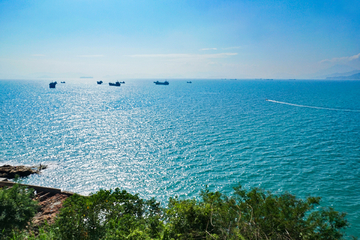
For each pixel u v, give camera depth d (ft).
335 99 513.45
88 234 32.19
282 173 123.24
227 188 109.70
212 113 322.34
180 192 107.86
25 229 40.81
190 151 159.43
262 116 296.51
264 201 34.45
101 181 118.93
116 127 235.61
